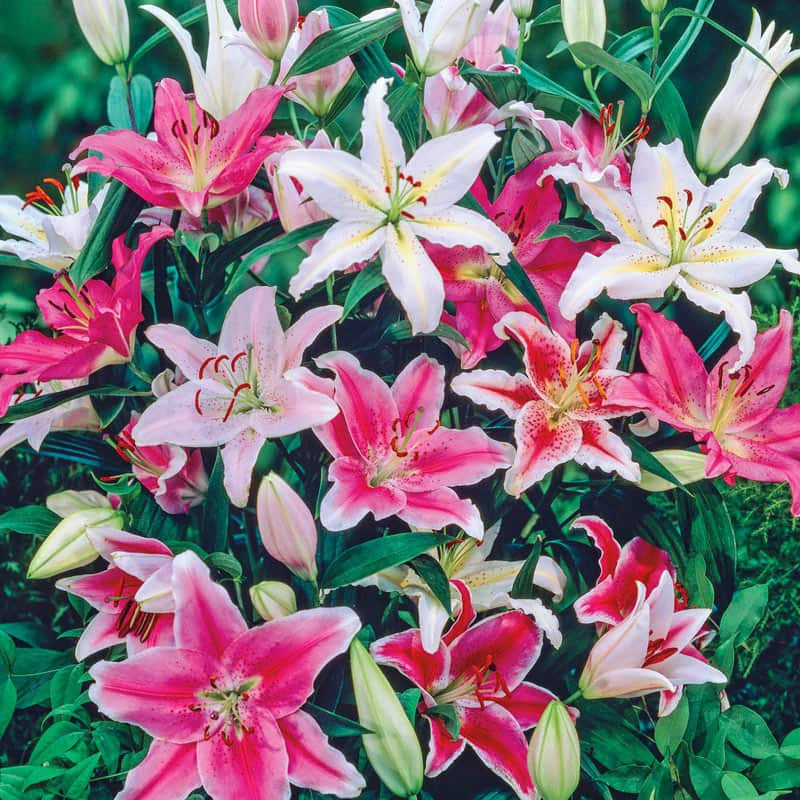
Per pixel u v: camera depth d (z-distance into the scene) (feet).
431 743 5.20
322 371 5.45
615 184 5.44
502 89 5.54
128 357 5.37
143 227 5.63
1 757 6.16
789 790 5.46
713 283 5.44
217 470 5.32
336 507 5.12
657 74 5.59
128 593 5.36
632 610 5.36
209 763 5.09
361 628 5.40
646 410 5.45
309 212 5.39
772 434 5.53
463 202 5.38
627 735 5.41
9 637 5.67
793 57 5.50
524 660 5.34
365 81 5.49
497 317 5.46
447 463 5.28
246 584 5.61
